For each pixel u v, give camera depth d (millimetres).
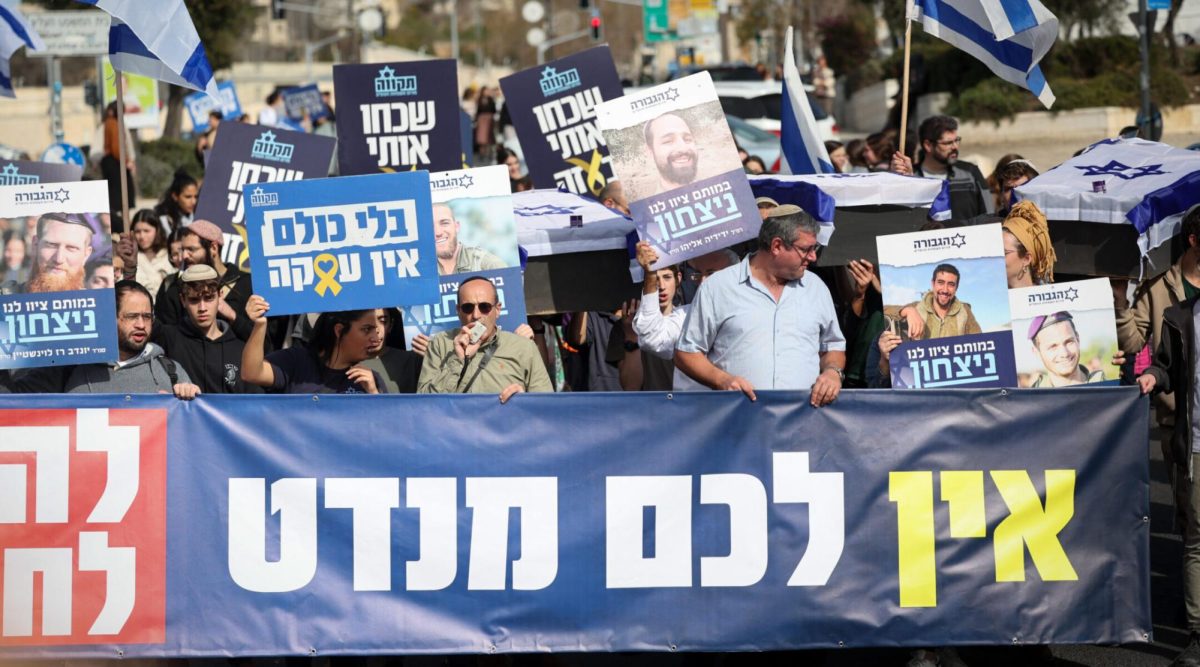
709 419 12789
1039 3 17062
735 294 13312
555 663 14164
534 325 16875
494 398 12672
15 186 13234
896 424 12922
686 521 12789
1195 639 13500
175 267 19609
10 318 13242
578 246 15656
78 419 12461
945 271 13367
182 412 12539
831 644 12891
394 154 19094
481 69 168125
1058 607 13055
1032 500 13023
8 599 12445
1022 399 12992
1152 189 16188
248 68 130750
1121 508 13117
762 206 15008
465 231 14375
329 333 13773
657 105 14164
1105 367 13609
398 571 12633
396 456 12617
